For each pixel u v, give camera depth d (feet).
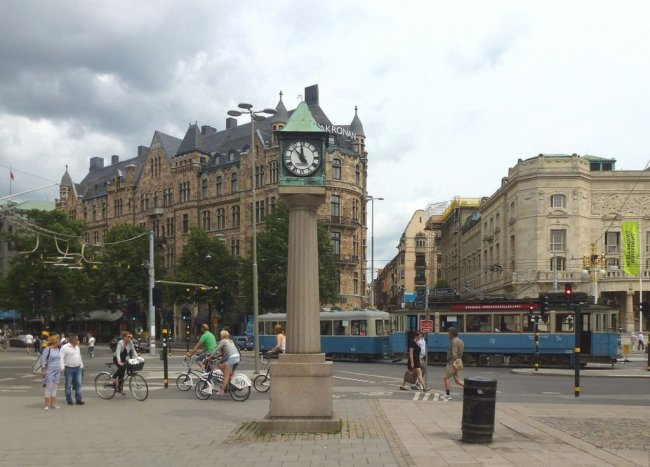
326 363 40.24
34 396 66.85
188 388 69.36
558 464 29.09
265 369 103.71
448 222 362.33
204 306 234.79
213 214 246.88
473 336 121.39
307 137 42.11
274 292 182.19
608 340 113.50
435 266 424.46
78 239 210.18
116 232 237.45
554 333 116.37
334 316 139.74
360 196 221.46
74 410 53.06
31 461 31.42
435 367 118.11
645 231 202.80
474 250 283.59
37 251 194.49
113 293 236.22
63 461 31.35
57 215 204.03
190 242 212.43
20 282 196.44
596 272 154.92
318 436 37.52
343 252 211.82
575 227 198.70
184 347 200.64
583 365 115.85
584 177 201.98
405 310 129.08
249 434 38.65
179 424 43.91
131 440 37.45
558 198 200.54
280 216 187.93
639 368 112.37
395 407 52.70
